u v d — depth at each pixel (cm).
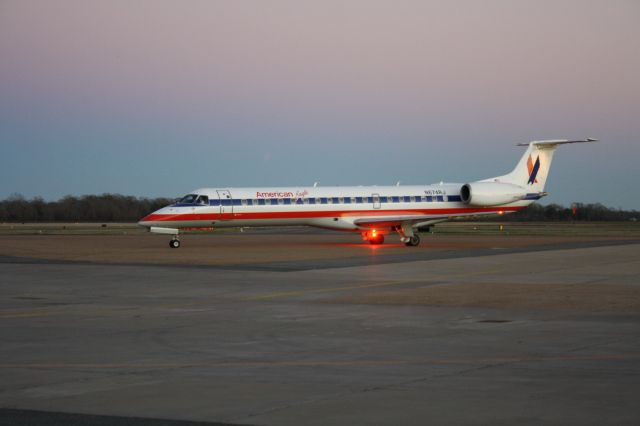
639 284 2986
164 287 2941
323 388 1242
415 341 1702
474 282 3091
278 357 1518
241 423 1044
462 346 1631
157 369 1402
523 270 3653
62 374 1361
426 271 3616
